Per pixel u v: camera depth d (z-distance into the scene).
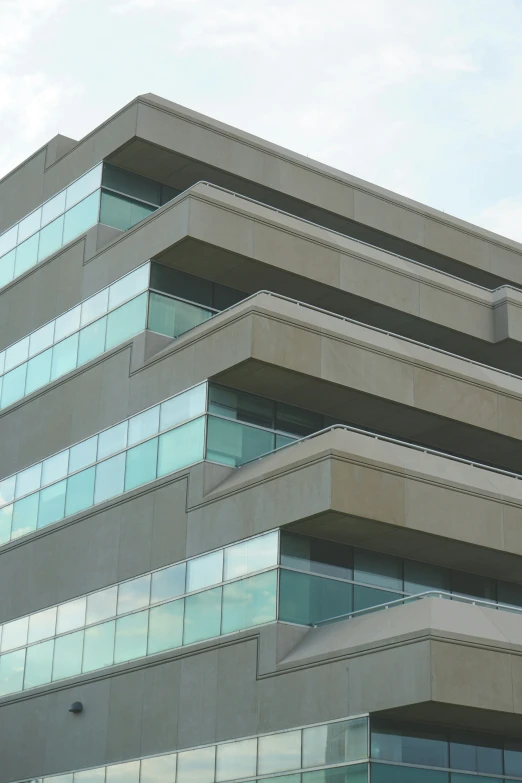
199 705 46.56
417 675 38.50
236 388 51.59
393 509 45.38
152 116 58.41
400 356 52.91
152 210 61.78
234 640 45.94
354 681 40.62
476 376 55.84
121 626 51.69
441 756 41.47
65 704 53.25
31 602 57.44
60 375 60.28
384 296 58.06
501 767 43.19
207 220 53.69
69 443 58.28
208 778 45.06
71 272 61.53
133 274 56.66
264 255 54.81
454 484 47.56
